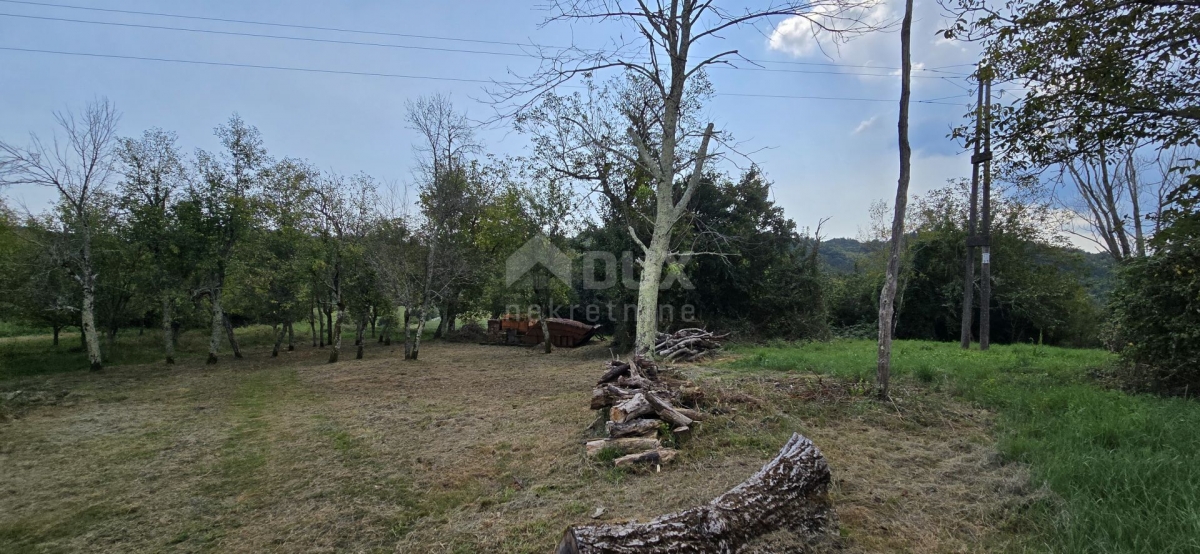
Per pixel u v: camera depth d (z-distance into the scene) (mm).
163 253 14602
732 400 6750
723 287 18078
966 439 5387
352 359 16578
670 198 11422
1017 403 6324
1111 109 6559
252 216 15805
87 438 7035
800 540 3250
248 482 5180
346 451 6062
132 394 10391
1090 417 5445
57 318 17750
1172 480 3557
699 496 4133
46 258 14312
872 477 4410
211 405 9164
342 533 3959
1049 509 3521
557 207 18250
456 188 16781
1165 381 7426
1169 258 7195
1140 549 2848
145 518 4406
